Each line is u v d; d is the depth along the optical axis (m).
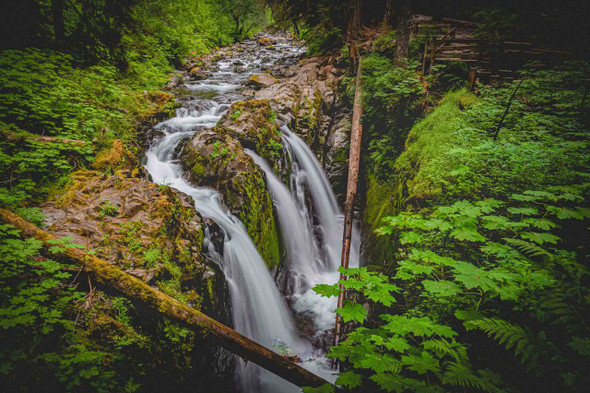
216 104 10.16
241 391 4.61
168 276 3.81
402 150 7.29
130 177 5.02
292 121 9.62
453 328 3.01
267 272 6.30
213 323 3.38
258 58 19.50
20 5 7.65
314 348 5.79
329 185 9.42
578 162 3.62
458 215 2.82
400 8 7.92
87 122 6.01
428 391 1.82
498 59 7.43
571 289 2.25
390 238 5.51
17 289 2.80
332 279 7.81
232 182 6.53
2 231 3.12
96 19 9.05
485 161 4.12
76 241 3.61
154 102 8.73
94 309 3.11
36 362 2.55
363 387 3.19
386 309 4.76
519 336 2.06
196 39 19.73
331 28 13.75
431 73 7.84
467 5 11.38
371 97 8.06
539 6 8.73
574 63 6.24
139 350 3.17
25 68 6.37
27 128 5.43
